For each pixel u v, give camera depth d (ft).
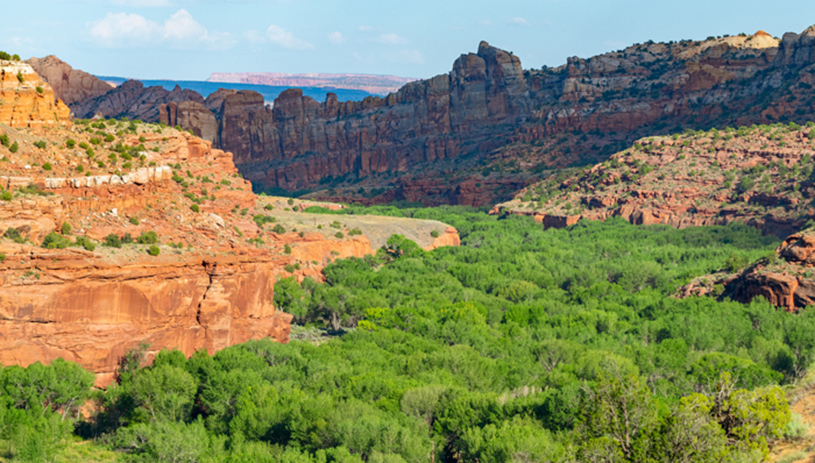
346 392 223.30
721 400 151.53
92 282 242.58
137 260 260.62
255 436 202.28
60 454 200.03
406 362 261.24
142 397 229.66
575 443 148.97
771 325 317.22
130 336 250.37
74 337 239.09
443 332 314.76
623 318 377.30
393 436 185.06
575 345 286.66
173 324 262.67
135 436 208.13
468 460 185.78
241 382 230.48
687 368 262.67
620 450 138.72
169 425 208.23
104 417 229.25
